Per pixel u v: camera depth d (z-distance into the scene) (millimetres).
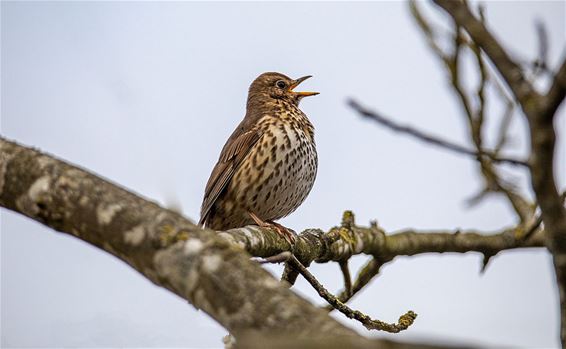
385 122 7195
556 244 6695
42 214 6152
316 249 12398
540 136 6281
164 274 5734
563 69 5996
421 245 14422
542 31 7160
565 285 6812
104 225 5957
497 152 10617
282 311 5219
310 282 10984
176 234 5781
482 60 10547
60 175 6184
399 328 11711
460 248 14555
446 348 4180
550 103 6137
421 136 7180
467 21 6348
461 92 10562
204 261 5613
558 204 6551
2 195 6348
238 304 5375
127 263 6004
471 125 10633
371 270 14172
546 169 6430
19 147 6461
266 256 11039
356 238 13359
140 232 5852
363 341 4629
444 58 10562
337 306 11195
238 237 10164
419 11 10820
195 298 5617
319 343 4699
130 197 6082
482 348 4074
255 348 4926
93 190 6082
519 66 6285
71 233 6164
